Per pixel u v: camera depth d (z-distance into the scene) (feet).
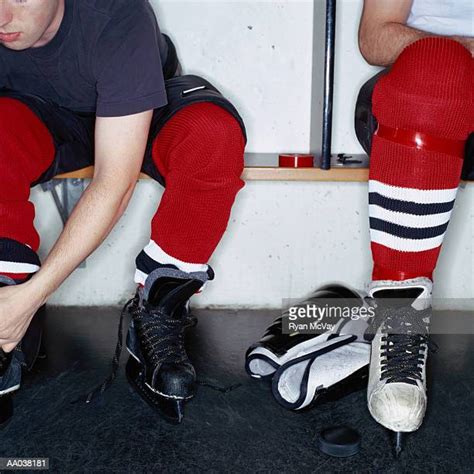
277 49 5.15
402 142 2.99
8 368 3.23
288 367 3.66
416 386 3.14
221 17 5.10
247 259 5.42
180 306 3.54
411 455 3.19
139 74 3.03
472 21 4.21
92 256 5.35
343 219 5.38
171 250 3.31
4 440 3.30
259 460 3.14
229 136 3.12
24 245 3.10
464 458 3.17
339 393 3.70
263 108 5.24
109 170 3.03
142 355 3.54
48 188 4.56
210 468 3.06
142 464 3.09
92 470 3.03
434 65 2.84
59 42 3.16
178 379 3.38
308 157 4.12
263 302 5.49
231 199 3.26
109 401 3.75
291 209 5.35
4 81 3.47
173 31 5.11
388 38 3.69
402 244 3.15
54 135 3.45
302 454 3.20
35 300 2.94
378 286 3.27
